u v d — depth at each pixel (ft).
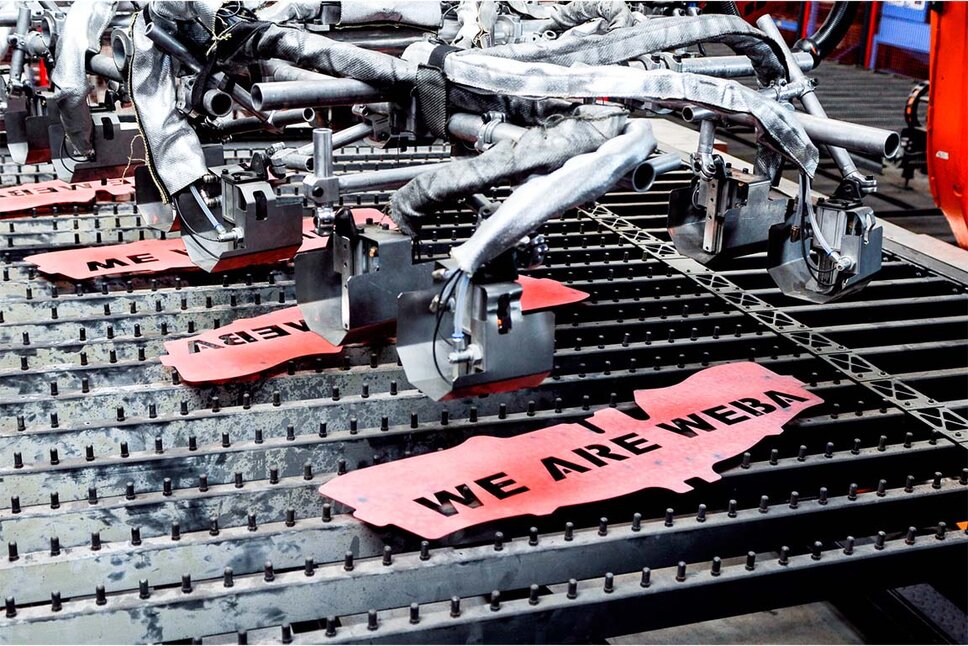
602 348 13.39
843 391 12.48
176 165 12.36
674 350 13.56
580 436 10.92
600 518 9.57
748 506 10.74
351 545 9.37
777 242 12.99
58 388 12.24
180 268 15.35
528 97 9.59
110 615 8.16
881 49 44.21
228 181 12.53
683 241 14.02
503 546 9.12
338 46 10.76
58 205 18.60
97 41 15.92
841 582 9.50
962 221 21.74
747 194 13.15
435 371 9.02
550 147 8.93
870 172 31.91
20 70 17.51
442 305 8.38
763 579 9.16
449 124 10.57
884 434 11.89
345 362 12.85
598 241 17.75
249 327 13.55
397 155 22.26
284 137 23.41
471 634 8.34
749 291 15.60
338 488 9.67
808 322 15.25
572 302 14.55
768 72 12.43
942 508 10.50
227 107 12.34
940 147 21.20
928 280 16.44
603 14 13.78
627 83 9.06
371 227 10.55
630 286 15.61
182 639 8.72
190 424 11.15
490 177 9.22
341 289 10.98
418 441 11.13
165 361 12.28
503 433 11.48
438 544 9.39
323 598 8.61
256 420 11.34
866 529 10.26
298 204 12.67
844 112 35.63
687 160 22.76
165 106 12.35
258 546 9.19
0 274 15.55
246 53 11.68
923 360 14.02
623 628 8.80
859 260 12.19
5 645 7.93
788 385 12.36
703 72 13.02
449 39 15.58
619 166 8.46
